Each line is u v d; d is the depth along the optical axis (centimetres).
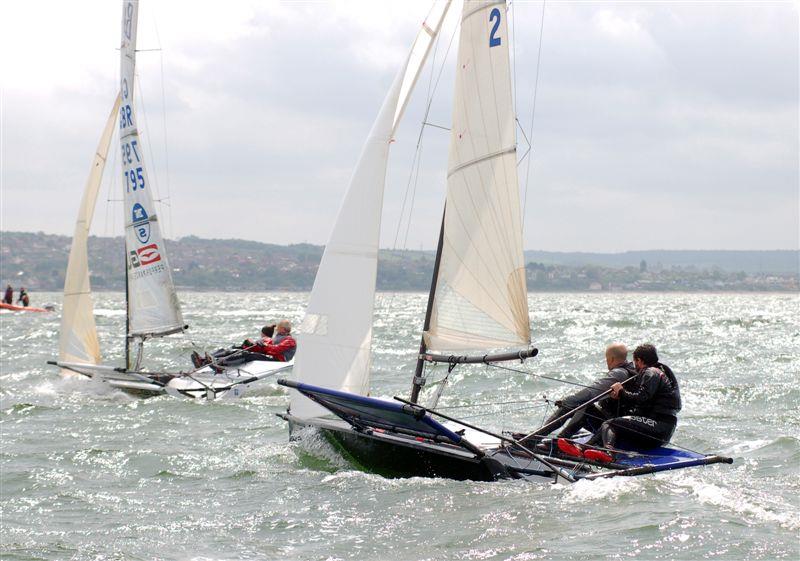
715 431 2970
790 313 15075
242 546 1780
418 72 2652
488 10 2327
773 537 1709
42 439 2927
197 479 2355
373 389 4225
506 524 1834
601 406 2309
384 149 2584
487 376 4659
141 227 4206
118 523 1958
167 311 4219
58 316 12825
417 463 2253
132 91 4212
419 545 1742
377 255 2553
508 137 2300
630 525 1794
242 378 3916
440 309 2411
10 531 1906
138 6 4181
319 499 2097
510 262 2305
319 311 2577
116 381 3956
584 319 11919
